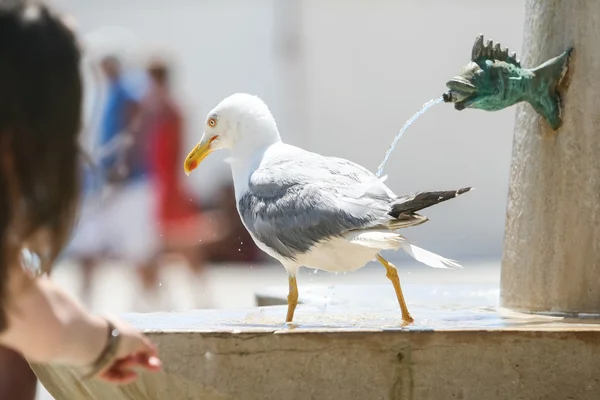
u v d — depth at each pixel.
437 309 10.76
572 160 10.03
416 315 10.06
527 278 10.38
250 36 35.09
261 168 9.50
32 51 4.98
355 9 34.22
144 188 22.19
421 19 34.06
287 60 34.78
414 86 34.19
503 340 7.85
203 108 35.47
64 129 5.07
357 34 34.28
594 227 9.93
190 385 7.82
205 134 10.19
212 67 35.38
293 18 34.72
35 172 5.03
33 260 5.45
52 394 8.31
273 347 7.76
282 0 34.88
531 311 10.32
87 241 21.80
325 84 34.50
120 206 22.06
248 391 7.80
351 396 7.80
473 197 33.66
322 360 7.77
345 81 34.44
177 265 22.66
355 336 7.76
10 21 4.99
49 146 5.03
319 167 9.23
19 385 8.04
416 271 26.89
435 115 33.88
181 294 23.20
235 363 7.78
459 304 11.35
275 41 34.97
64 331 5.63
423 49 34.12
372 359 7.79
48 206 5.09
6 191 5.00
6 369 7.99
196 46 35.41
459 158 33.78
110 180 21.86
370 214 8.53
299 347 7.76
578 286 9.99
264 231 9.11
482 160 33.72
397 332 7.78
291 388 7.79
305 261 9.03
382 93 34.31
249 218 9.31
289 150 9.66
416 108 34.22
